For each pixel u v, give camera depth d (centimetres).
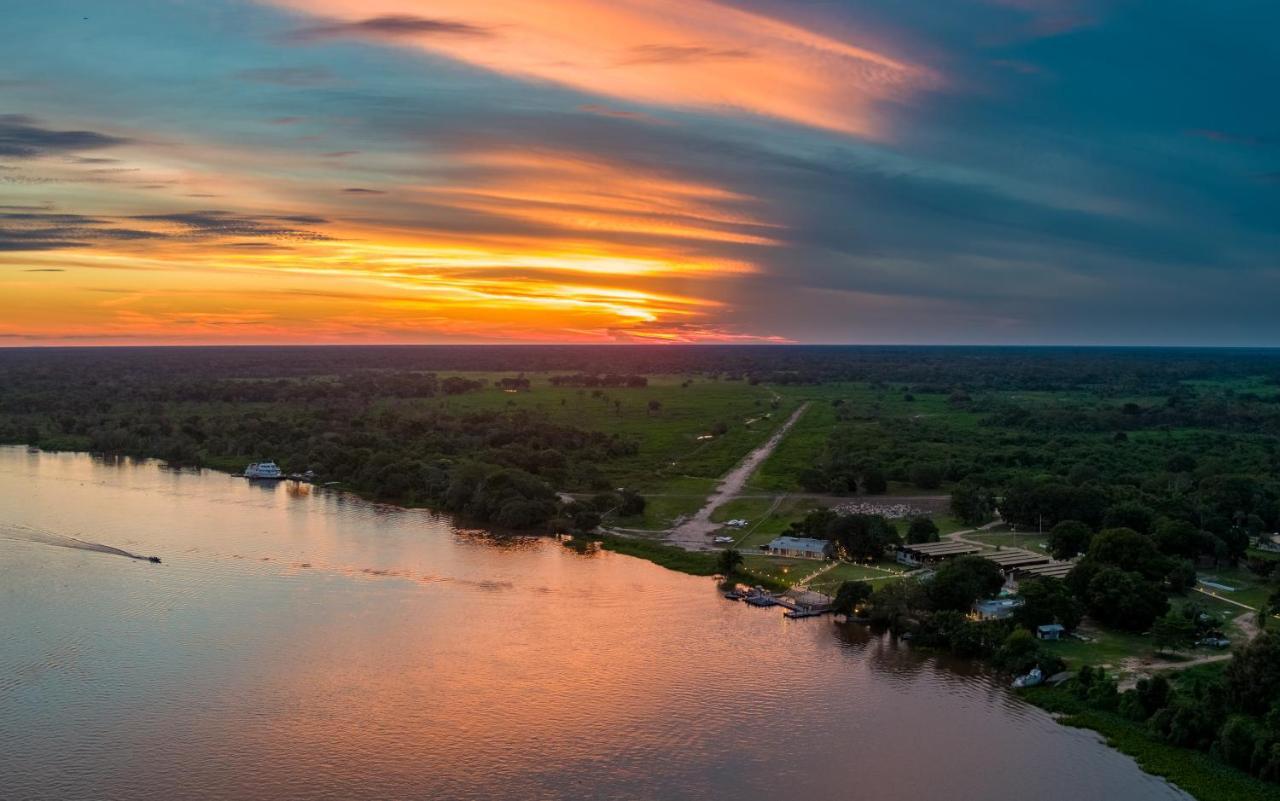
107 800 13300
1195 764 14262
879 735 15338
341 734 15138
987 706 16388
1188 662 17938
